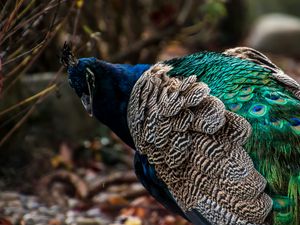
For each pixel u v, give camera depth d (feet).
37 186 43.39
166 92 28.50
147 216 40.52
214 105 27.45
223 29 75.46
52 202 41.83
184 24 54.34
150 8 53.93
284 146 26.53
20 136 44.55
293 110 27.12
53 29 34.60
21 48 33.58
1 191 42.75
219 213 27.12
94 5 47.62
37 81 44.06
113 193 43.29
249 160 26.71
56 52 47.21
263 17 82.12
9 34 31.53
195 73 28.99
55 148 46.42
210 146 27.25
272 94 27.43
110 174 45.85
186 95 27.96
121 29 52.01
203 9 50.21
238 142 26.91
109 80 30.30
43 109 46.37
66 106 47.26
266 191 26.48
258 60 30.71
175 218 39.86
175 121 28.04
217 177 27.12
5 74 35.58
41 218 39.27
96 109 30.73
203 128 27.40
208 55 29.63
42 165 44.88
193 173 27.61
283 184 26.32
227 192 26.94
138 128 29.12
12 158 44.45
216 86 28.19
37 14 32.45
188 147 27.71
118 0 51.16
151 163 28.73
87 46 38.01
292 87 28.37
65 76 46.39
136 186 43.42
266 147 26.63
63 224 38.93
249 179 26.61
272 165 26.50
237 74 28.19
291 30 76.79
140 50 51.78
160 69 29.55
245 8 76.74
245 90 27.68
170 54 68.44
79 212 41.22
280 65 72.08
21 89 42.80
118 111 30.50
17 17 31.83
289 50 76.74
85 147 47.78
